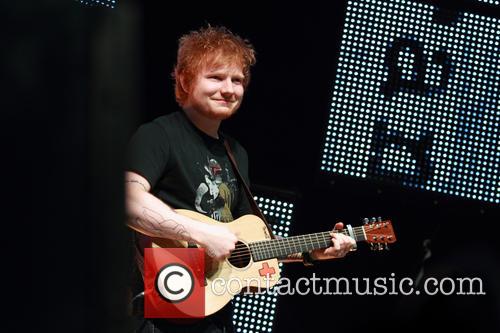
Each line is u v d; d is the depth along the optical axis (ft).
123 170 3.98
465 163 27.32
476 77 27.50
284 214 26.40
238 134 27.53
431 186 27.22
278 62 27.61
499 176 27.35
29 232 3.78
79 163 3.84
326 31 27.53
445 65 27.43
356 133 27.14
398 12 27.45
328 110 27.14
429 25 27.48
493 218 27.40
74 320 3.83
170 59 26.76
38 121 3.76
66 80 3.80
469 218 27.55
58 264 3.81
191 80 17.19
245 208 18.11
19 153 3.75
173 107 26.66
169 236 15.71
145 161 15.99
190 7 26.99
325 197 27.50
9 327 3.76
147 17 26.76
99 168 3.88
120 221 3.99
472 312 16.79
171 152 16.49
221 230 16.05
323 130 27.12
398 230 27.48
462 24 27.48
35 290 3.78
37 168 3.77
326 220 27.37
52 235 3.80
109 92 3.87
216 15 27.17
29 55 3.74
